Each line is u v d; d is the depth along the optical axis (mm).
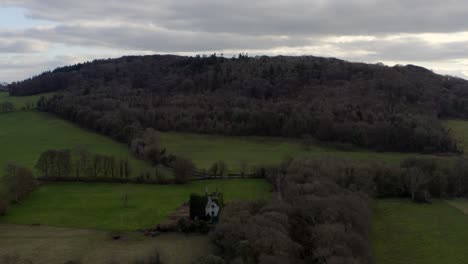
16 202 95375
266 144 151375
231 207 74500
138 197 100500
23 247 70500
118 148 145125
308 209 71188
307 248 64312
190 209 82938
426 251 74000
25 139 155875
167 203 95688
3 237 75062
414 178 105000
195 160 131125
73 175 116062
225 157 134750
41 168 112875
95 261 65062
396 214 94500
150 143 134250
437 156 131500
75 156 122312
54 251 68875
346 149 143250
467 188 110000
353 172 104125
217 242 66062
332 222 66500
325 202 71750
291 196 80188
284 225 65000
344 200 75625
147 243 72625
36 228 79750
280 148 145500
